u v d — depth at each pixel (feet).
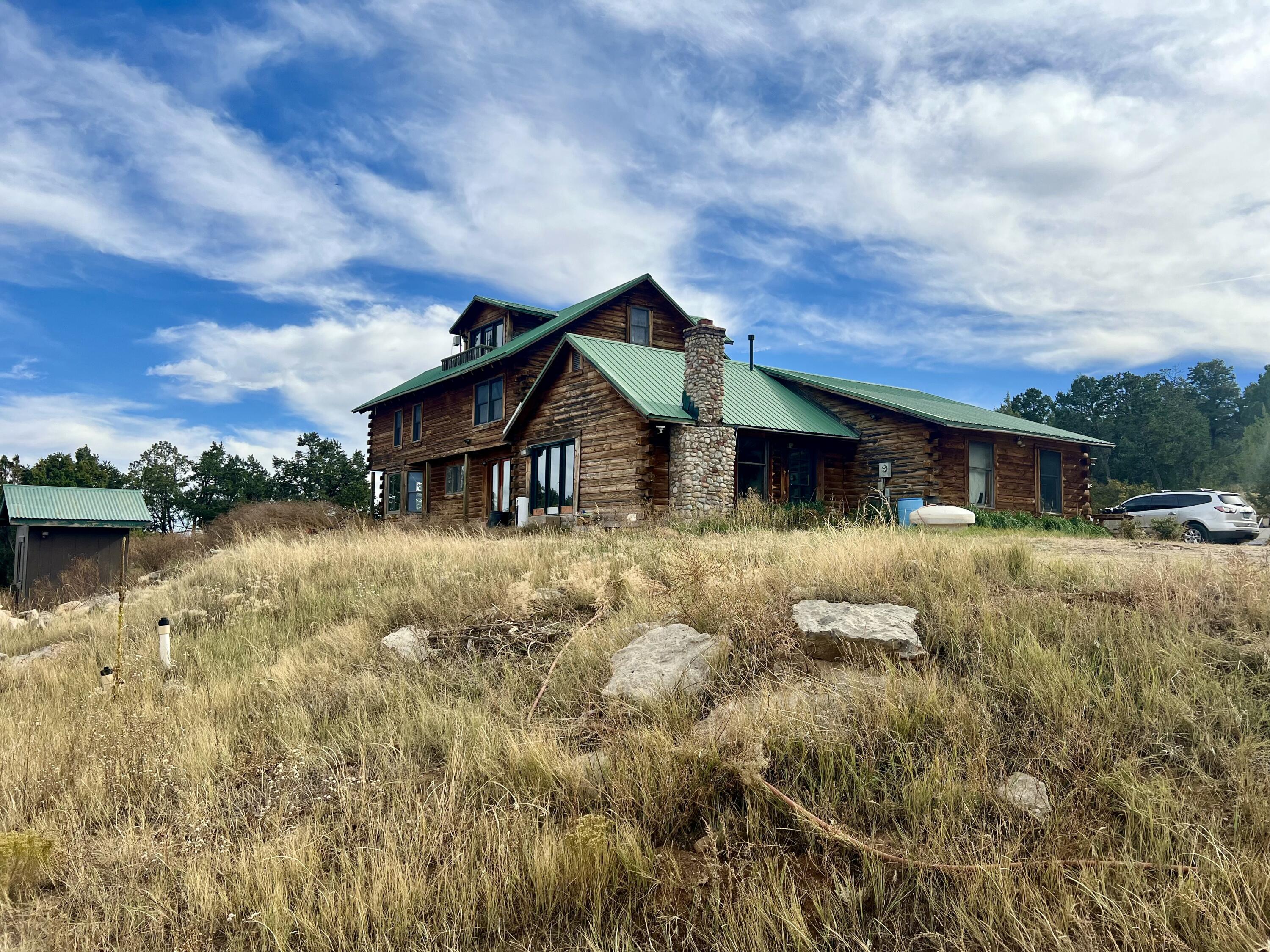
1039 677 16.35
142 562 87.71
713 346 62.75
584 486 69.51
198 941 12.42
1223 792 12.94
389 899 12.52
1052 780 13.76
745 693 18.17
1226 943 10.03
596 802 14.92
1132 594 20.63
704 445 61.36
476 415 93.86
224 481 189.78
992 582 23.45
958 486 70.18
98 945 12.59
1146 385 236.22
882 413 72.84
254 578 43.29
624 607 26.03
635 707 18.21
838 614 20.27
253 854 14.20
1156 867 11.46
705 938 11.50
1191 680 15.74
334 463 192.13
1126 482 217.36
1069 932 10.59
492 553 41.37
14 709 25.36
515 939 11.88
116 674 25.44
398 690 22.04
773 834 13.30
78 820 16.79
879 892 11.73
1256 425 203.00
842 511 67.15
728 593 22.53
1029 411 247.70
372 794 16.47
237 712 22.91
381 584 37.68
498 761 16.79
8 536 94.84
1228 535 62.08
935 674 16.99
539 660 23.38
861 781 13.89
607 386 67.56
